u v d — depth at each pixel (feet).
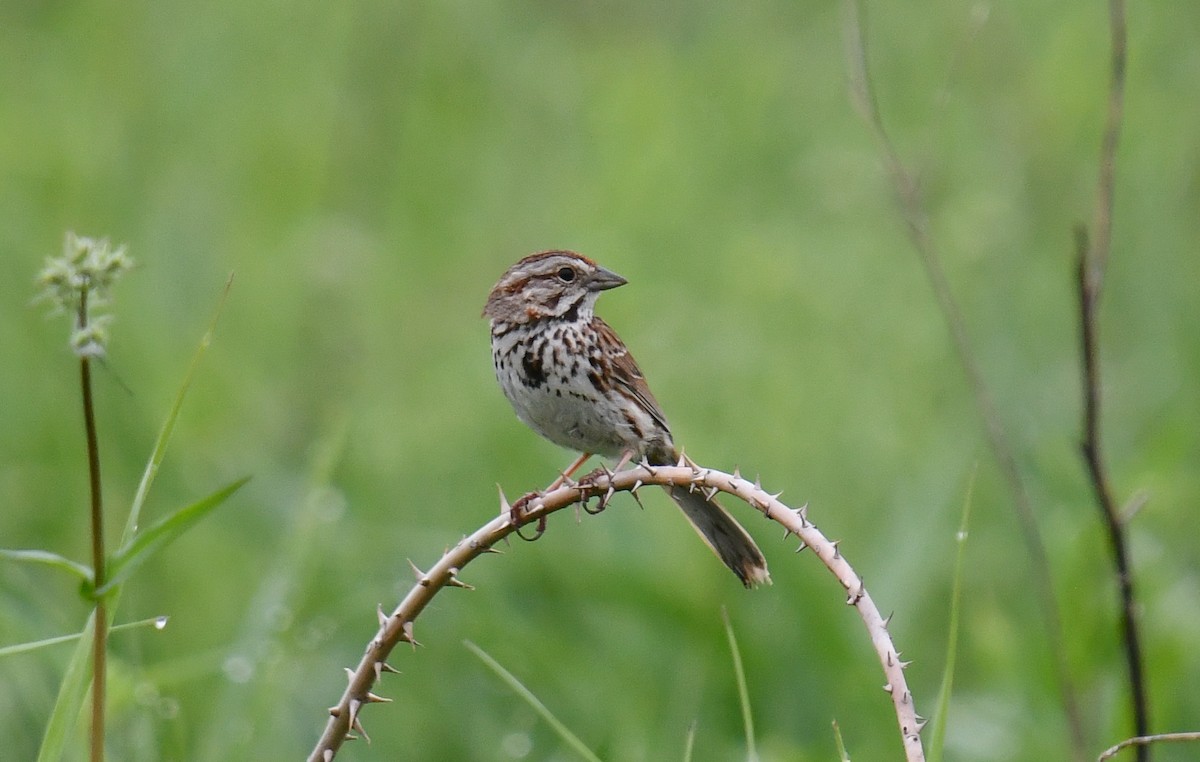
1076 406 38.40
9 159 51.06
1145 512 32.60
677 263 48.37
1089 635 29.25
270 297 47.85
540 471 39.86
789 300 43.29
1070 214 44.80
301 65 60.44
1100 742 28.14
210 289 48.11
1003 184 44.55
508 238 50.93
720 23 67.00
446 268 50.16
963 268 41.86
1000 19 50.29
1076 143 46.44
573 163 56.95
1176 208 45.39
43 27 63.82
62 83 59.26
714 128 57.16
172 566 34.83
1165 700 28.76
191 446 39.55
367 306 46.68
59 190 49.96
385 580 34.35
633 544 34.37
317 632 30.04
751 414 39.14
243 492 36.68
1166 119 47.06
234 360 44.88
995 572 34.73
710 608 31.48
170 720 25.38
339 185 53.52
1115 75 26.63
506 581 33.47
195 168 53.78
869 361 41.22
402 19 57.67
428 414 41.52
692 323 42.45
